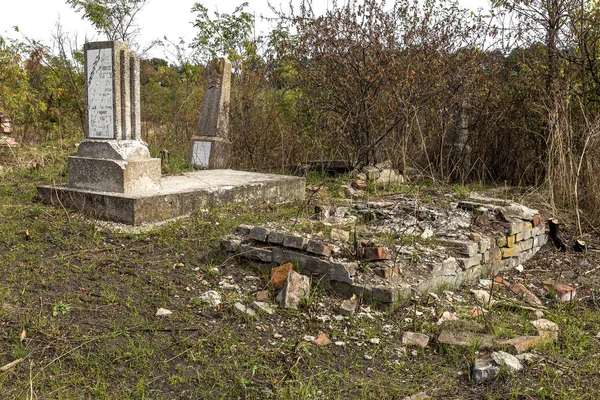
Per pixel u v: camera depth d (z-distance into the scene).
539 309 4.19
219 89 9.96
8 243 4.82
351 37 8.68
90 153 6.11
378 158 9.44
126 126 6.08
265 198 6.98
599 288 4.77
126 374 3.00
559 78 8.37
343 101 9.30
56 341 3.28
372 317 3.80
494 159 9.48
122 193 5.80
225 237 4.88
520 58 8.83
